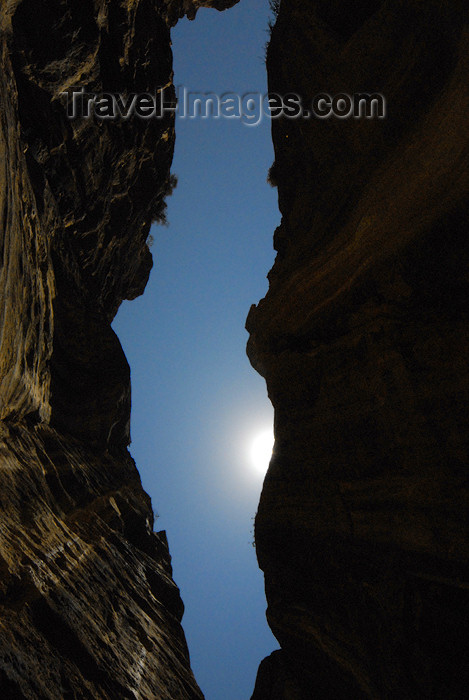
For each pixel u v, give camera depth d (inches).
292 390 336.2
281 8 427.8
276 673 324.5
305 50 380.5
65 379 515.8
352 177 317.7
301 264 346.6
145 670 253.9
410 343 229.3
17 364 288.7
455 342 208.1
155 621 358.9
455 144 203.9
